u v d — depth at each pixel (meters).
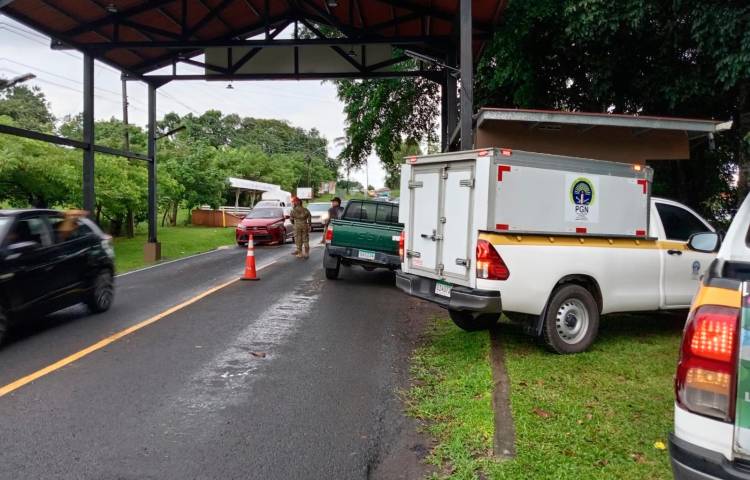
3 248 6.78
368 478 3.74
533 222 6.20
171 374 5.85
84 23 12.90
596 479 3.52
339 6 14.34
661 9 10.80
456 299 6.17
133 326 7.99
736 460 2.31
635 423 4.37
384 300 10.45
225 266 15.55
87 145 13.80
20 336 7.36
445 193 6.73
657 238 7.09
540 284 6.12
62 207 18.36
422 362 6.37
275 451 4.12
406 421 4.70
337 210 18.28
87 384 5.50
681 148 9.93
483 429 4.30
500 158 6.03
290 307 9.62
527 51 13.48
